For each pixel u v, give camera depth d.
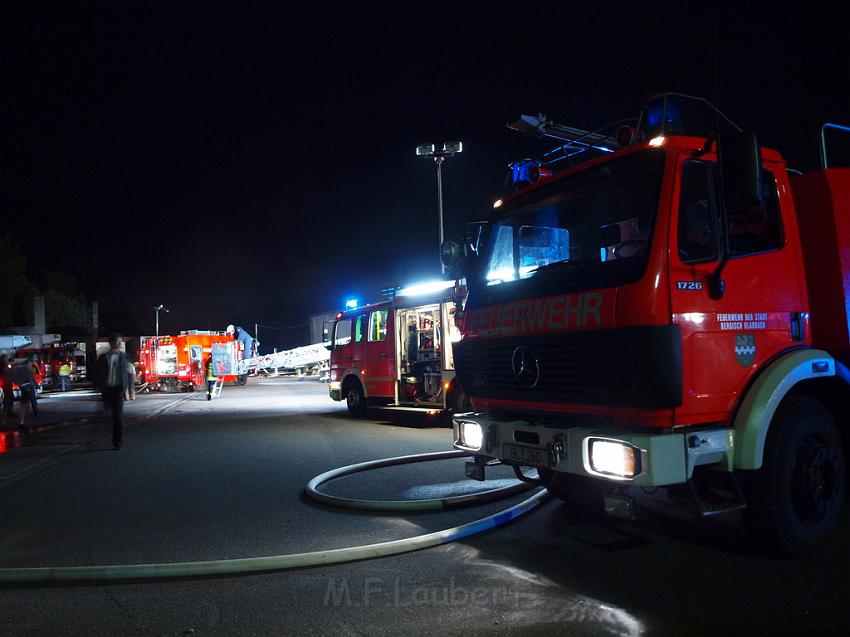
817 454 4.52
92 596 4.10
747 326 4.34
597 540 4.99
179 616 3.77
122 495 7.10
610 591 3.96
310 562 4.53
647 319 3.95
